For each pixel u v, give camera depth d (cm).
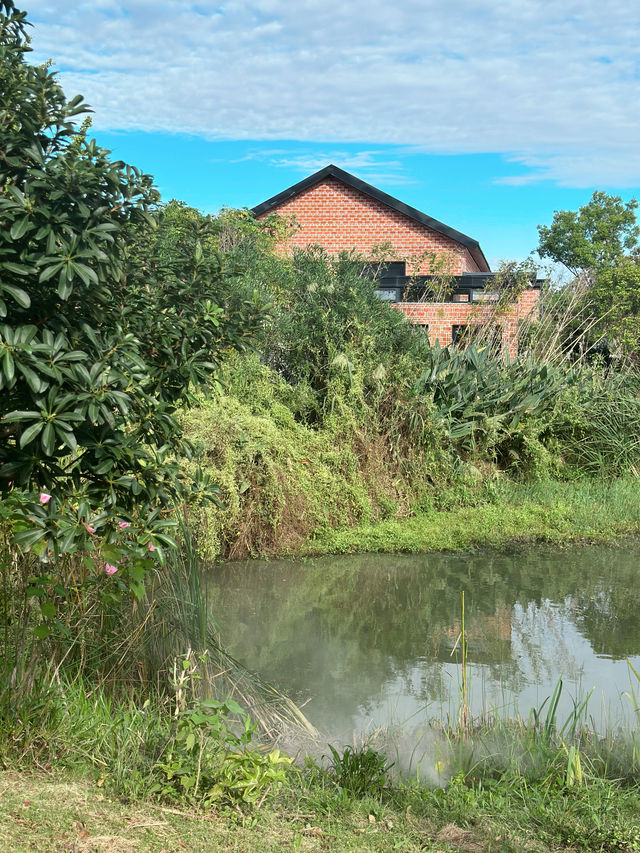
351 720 515
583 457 1384
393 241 2383
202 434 949
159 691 476
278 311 1252
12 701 391
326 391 1222
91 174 313
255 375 1148
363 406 1172
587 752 461
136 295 381
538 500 1220
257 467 971
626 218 4169
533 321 1981
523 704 545
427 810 388
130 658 490
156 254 402
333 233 2409
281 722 502
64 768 373
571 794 403
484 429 1282
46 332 307
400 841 351
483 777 434
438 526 1093
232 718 493
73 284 327
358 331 1259
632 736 480
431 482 1211
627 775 437
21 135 321
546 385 1390
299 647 666
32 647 437
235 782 372
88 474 355
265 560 966
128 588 491
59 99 334
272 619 746
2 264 297
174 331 397
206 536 888
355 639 691
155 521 373
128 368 342
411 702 547
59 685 423
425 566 959
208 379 429
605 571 945
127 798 355
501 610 787
